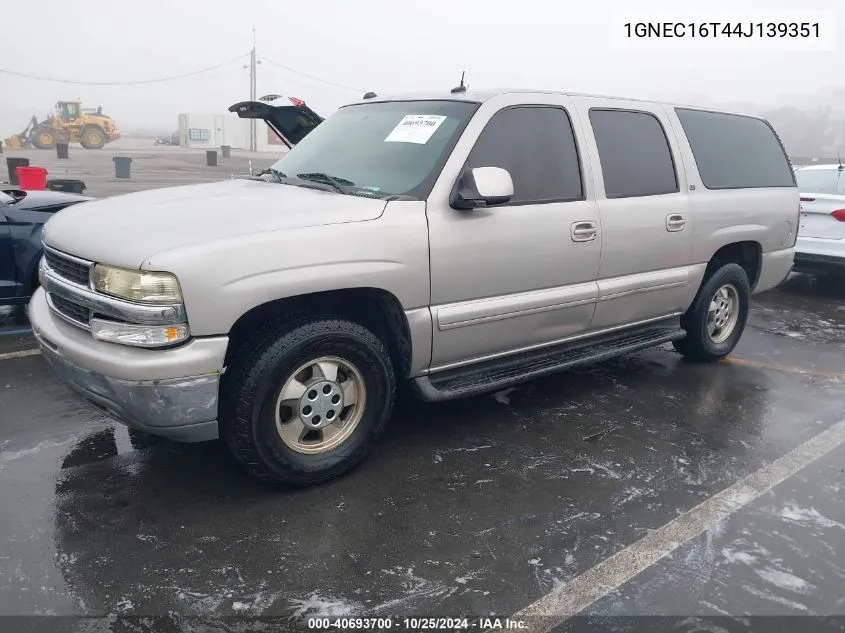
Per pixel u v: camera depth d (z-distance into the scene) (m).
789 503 3.37
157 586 2.62
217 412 3.01
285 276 3.03
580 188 4.20
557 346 4.36
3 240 5.71
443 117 3.88
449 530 3.06
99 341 2.98
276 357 3.09
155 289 2.81
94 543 2.88
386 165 3.79
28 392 4.47
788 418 4.45
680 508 3.29
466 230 3.60
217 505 3.20
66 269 3.25
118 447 3.74
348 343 3.31
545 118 4.11
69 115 43.19
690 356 5.55
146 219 3.19
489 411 4.42
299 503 3.24
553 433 4.11
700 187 4.96
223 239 2.94
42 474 3.43
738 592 2.69
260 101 5.60
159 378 2.84
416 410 4.40
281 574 2.72
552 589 2.68
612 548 2.96
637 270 4.57
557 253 4.02
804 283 9.27
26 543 2.86
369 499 3.30
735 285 5.48
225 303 2.89
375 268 3.28
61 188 12.60
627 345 4.64
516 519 3.16
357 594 2.62
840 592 2.71
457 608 2.56
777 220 5.58
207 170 28.80
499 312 3.81
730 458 3.84
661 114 4.84
